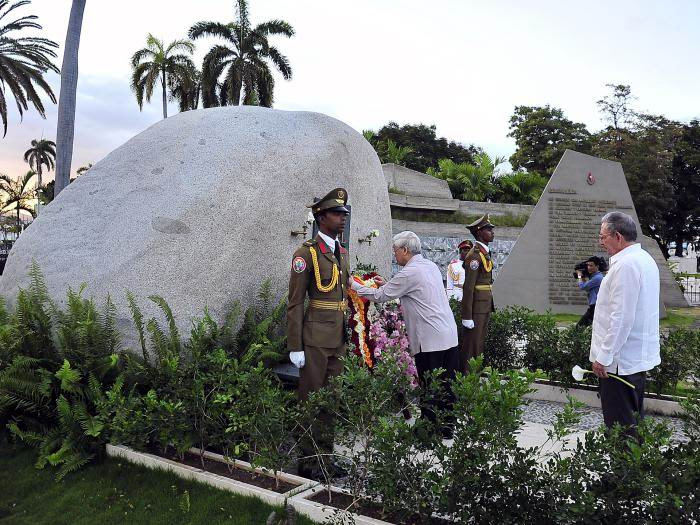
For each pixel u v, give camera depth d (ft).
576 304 47.75
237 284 18.06
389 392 11.71
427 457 12.50
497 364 23.54
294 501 11.47
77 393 14.83
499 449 10.08
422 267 16.60
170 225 17.80
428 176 66.74
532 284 47.73
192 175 18.93
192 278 17.24
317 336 13.91
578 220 47.96
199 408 13.41
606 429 10.42
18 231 169.17
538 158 113.29
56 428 14.80
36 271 16.98
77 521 11.73
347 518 10.78
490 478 9.82
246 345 17.08
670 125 99.09
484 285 19.93
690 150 103.96
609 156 92.73
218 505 11.87
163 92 116.88
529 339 22.98
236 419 12.57
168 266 17.17
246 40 111.04
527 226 47.88
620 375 12.87
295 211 20.40
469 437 10.01
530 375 10.57
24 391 14.71
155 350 15.29
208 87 112.37
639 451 9.11
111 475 13.53
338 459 13.24
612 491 9.09
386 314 19.01
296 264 13.79
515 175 80.12
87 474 13.69
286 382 17.39
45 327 15.92
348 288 16.21
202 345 15.37
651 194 89.81
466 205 63.93
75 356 15.24
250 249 18.58
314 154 21.58
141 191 19.20
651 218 92.07
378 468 10.66
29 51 90.22
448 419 15.89
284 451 13.46
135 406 13.96
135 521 11.59
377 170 26.89
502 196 80.79
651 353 13.03
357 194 24.73
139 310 15.84
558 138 113.50
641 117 99.86
